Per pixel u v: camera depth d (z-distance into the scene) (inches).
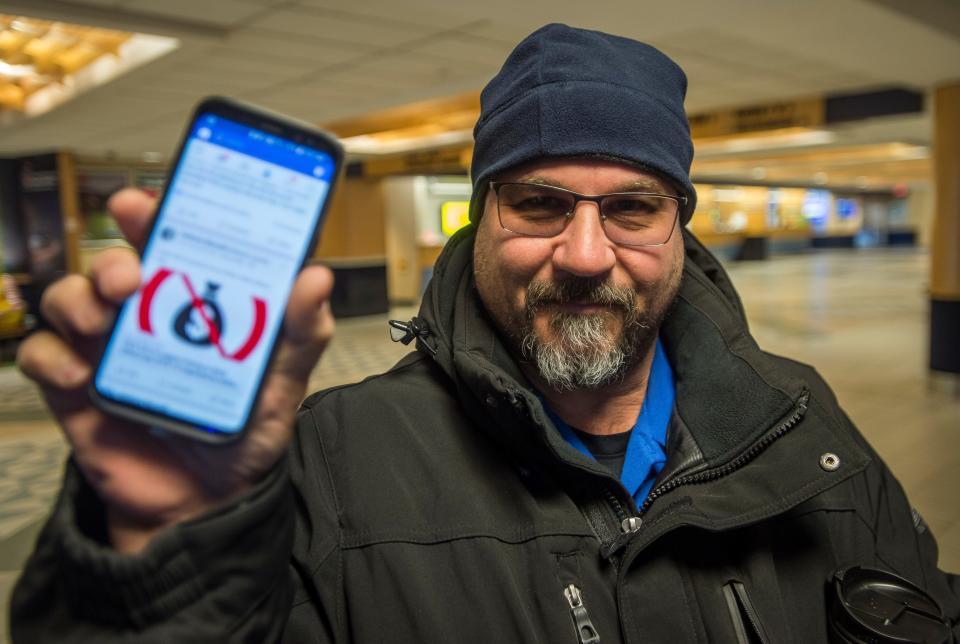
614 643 31.0
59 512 21.7
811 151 515.2
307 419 37.2
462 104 351.9
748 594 32.9
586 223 32.9
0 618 100.2
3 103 318.3
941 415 216.8
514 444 33.4
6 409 258.4
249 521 21.5
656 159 33.3
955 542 129.8
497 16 184.9
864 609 32.2
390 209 616.7
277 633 23.4
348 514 32.9
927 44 208.4
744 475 34.4
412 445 34.7
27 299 450.0
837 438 34.5
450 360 36.5
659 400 39.4
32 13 170.2
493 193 36.0
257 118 23.1
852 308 478.9
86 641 21.0
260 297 22.2
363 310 540.1
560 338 33.6
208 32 197.9
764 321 421.7
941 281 261.0
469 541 31.7
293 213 23.0
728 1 169.3
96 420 21.4
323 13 187.2
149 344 21.3
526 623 29.9
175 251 22.0
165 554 20.7
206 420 21.4
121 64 242.7
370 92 284.7
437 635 29.6
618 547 31.9
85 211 504.1
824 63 253.6
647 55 36.1
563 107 32.6
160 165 536.1
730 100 329.1
